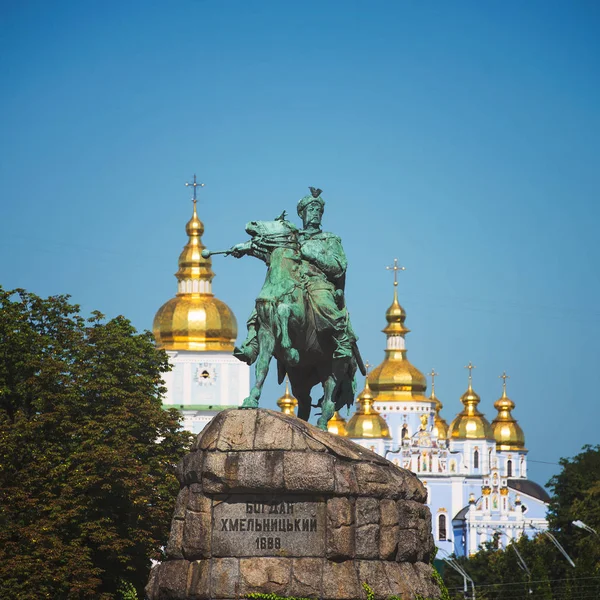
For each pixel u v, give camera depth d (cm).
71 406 5438
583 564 8656
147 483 5169
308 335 3503
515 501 19150
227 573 3231
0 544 5003
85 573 4897
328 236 3612
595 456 10688
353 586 3228
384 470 3341
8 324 5581
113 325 5906
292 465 3238
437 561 13138
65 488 5069
